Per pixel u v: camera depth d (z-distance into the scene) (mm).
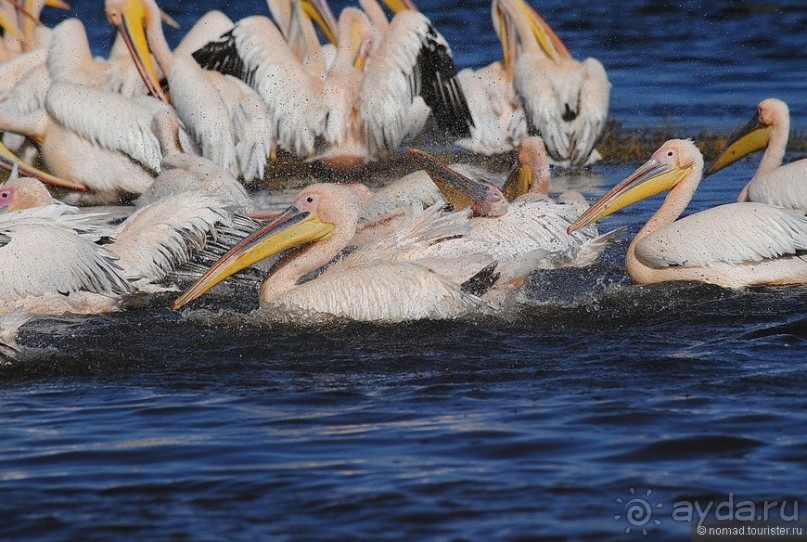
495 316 12594
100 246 13695
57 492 8344
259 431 9492
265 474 8586
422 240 13133
